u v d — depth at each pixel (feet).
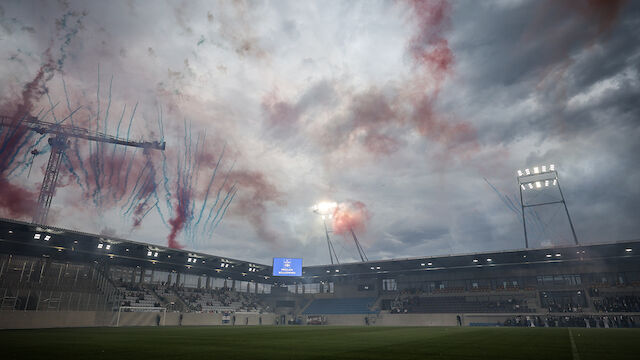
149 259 176.65
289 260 226.17
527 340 63.31
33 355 38.17
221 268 211.00
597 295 178.40
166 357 37.45
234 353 41.83
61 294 133.28
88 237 144.66
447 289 215.31
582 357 38.14
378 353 42.01
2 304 116.47
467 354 40.88
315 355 39.86
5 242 134.41
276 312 241.55
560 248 169.48
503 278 204.44
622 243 156.66
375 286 234.58
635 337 71.82
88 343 54.95
